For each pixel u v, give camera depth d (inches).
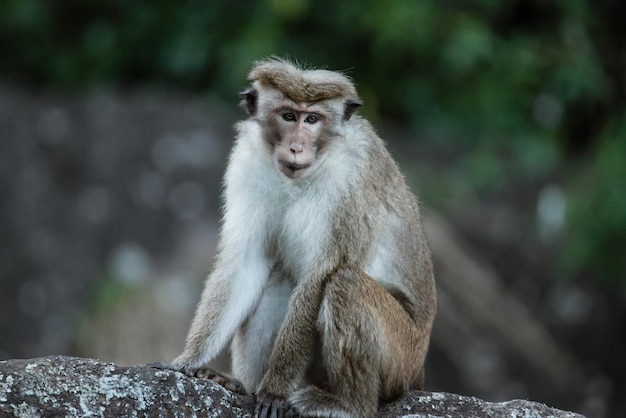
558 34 1379.2
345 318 600.1
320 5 1334.9
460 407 613.3
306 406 597.3
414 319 654.5
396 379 623.8
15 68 1450.5
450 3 1354.6
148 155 1301.7
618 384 1175.0
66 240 1232.2
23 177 1285.7
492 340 1157.7
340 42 1336.1
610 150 1235.9
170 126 1328.7
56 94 1385.3
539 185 1288.1
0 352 1130.0
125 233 1235.2
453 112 1347.2
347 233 631.2
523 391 1141.1
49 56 1450.5
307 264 634.2
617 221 1192.2
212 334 633.6
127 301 1143.6
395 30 1299.2
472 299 1175.6
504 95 1348.4
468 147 1320.1
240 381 629.9
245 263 649.0
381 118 1344.7
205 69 1393.9
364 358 601.0
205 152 1302.9
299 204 636.7
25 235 1229.7
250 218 647.1
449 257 1194.0
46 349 1132.5
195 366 621.3
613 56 1402.6
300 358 608.1
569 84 1348.4
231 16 1374.3
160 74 1424.7
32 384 543.8
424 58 1341.0
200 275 1175.6
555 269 1223.5
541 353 1165.7
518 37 1368.1
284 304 655.8
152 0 1433.3
